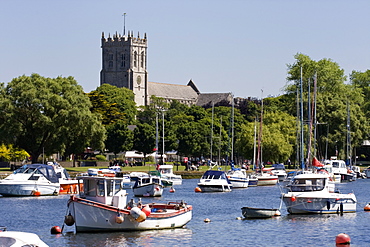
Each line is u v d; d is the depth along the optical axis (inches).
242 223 2866.6
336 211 3105.3
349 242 2391.7
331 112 6953.7
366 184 5536.4
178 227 2664.9
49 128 5511.8
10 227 2743.6
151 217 2529.5
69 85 5782.5
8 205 3494.1
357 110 7244.1
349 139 6860.2
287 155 6609.3
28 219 2972.4
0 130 5452.8
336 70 7667.3
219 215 3166.8
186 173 6225.4
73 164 6692.9
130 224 2488.9
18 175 3978.8
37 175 3988.7
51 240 2409.0
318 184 3120.1
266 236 2554.1
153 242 2384.4
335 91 7628.0
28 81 5605.3
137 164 7549.2
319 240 2482.8
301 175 3157.0
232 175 4982.8
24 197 3912.4
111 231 2482.8
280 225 2800.2
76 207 2434.8
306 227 2746.1
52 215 3102.9
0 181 3932.1
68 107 5551.2
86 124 5654.5
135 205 2576.3
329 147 6924.2
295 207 3063.5
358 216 3034.0
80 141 5841.5
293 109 7239.2
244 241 2454.5
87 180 2573.8
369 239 2502.5
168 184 5004.9
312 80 7322.8
